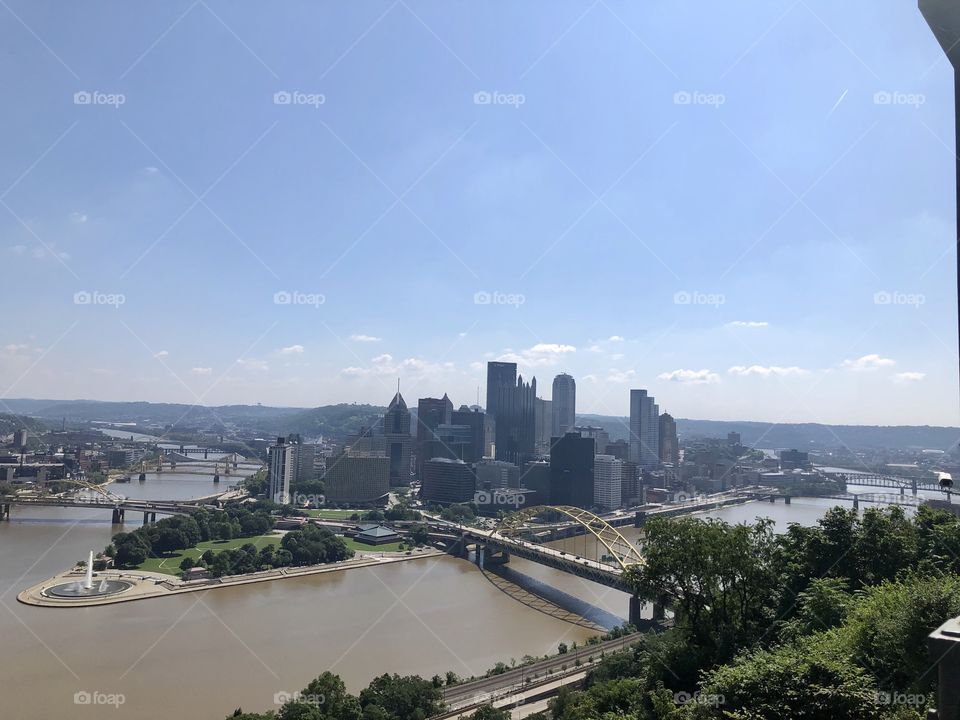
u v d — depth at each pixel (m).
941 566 103.75
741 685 54.38
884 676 59.97
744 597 108.31
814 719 49.50
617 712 96.00
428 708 147.38
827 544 117.38
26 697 157.75
